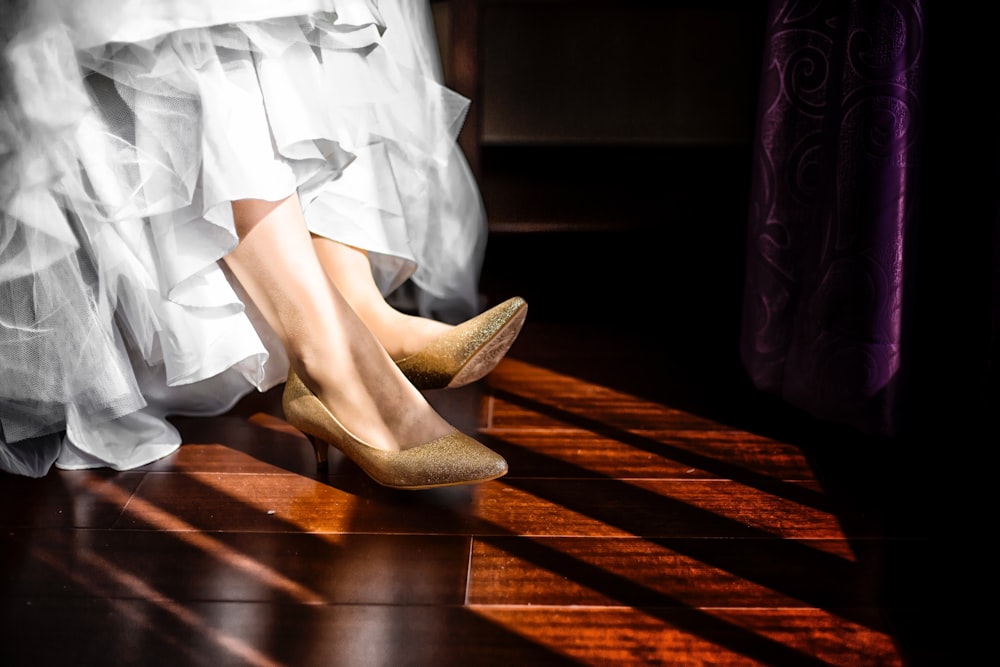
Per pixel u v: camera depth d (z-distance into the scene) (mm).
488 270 2090
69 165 1193
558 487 1266
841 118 1297
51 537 1158
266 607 1026
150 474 1303
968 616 1010
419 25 1541
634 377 1612
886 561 1105
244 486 1272
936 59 1316
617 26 2207
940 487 1265
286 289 1206
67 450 1312
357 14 1213
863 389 1352
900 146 1269
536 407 1502
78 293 1252
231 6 1121
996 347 1245
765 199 1464
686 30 2207
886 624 997
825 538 1151
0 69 1182
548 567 1093
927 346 1397
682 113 2266
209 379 1442
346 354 1227
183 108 1157
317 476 1297
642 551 1125
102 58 1147
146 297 1245
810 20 1378
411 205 1603
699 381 1597
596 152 2283
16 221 1216
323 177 1298
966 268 1327
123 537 1157
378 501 1234
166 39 1140
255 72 1180
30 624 1001
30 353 1252
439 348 1368
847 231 1317
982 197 1289
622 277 2057
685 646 962
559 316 1873
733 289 1995
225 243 1177
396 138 1424
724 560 1107
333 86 1259
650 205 2107
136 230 1230
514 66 2236
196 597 1043
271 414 1478
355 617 1009
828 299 1356
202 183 1142
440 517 1196
